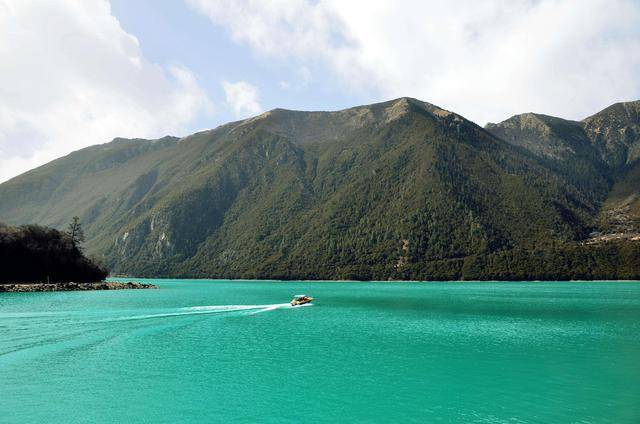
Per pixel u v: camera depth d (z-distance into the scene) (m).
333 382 45.66
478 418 36.44
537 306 120.44
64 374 47.19
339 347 61.88
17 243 178.75
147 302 123.44
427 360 54.66
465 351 59.69
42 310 96.44
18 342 60.84
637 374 48.84
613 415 37.00
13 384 43.97
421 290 196.62
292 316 95.44
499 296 157.00
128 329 71.94
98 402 39.47
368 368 50.88
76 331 69.06
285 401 40.22
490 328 79.81
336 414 37.31
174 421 35.78
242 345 62.44
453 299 145.00
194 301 129.12
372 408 38.66
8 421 35.28
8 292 158.38
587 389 43.53
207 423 35.41
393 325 83.00
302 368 50.56
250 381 45.72
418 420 36.16
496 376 47.97
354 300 140.62
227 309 104.25
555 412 37.66
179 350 58.66
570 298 146.62
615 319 92.81
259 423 35.50
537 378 47.28
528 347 62.50
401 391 43.00
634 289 196.62
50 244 192.25
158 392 42.19
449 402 40.06
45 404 38.88
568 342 66.31
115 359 53.44
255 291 190.38
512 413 37.53
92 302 121.12
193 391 42.56
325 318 92.69
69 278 197.38
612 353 58.72
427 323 86.00
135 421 35.66
